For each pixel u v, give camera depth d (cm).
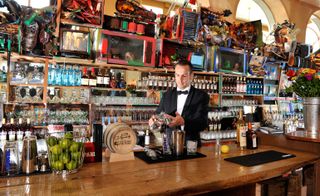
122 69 374
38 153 142
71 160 133
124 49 350
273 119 511
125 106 379
